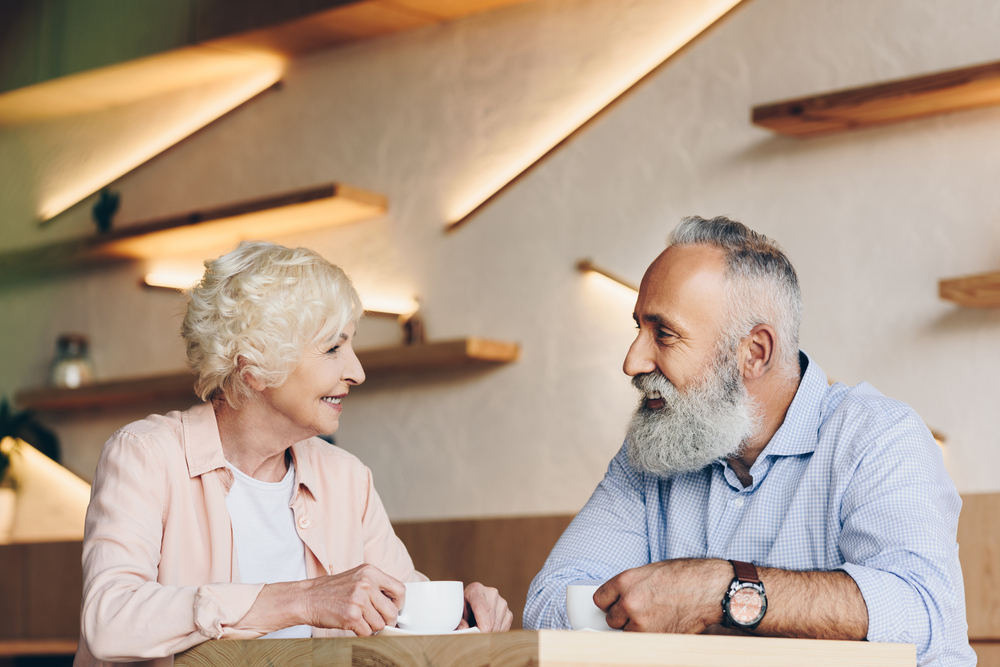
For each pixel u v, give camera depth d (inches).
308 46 139.9
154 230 140.9
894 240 98.3
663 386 53.4
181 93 153.4
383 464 128.4
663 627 40.9
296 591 42.6
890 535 45.7
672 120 113.3
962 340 94.0
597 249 116.7
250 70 147.5
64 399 145.7
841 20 103.6
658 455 53.3
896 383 96.7
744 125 108.5
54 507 150.4
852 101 95.2
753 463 54.4
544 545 105.7
